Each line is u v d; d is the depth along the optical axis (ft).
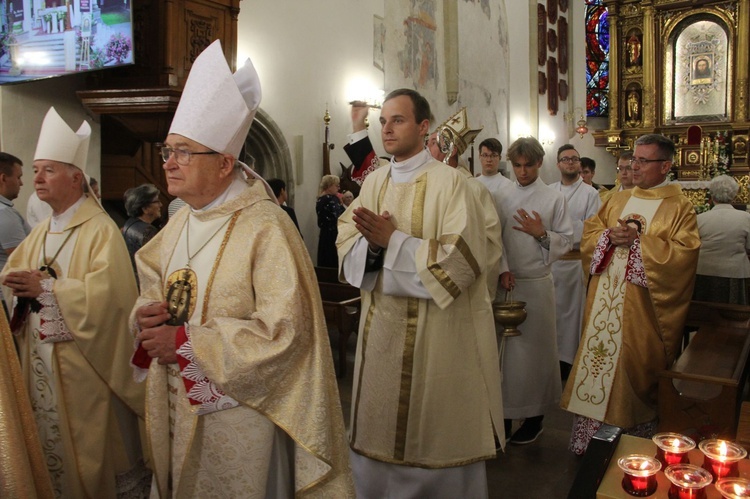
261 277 6.08
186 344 5.82
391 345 8.98
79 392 8.61
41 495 5.88
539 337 13.12
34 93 19.43
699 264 16.99
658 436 5.92
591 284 11.75
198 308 6.20
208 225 6.36
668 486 5.40
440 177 8.93
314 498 6.22
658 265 10.69
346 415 14.53
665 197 11.33
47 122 8.91
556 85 58.08
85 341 8.52
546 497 10.81
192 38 19.81
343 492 6.25
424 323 8.84
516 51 52.31
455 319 8.91
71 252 8.95
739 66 56.49
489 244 11.48
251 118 6.43
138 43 19.38
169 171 6.23
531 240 13.15
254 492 6.07
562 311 17.83
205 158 6.16
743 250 16.67
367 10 33.30
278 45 27.78
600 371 11.35
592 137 63.31
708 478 5.07
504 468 11.96
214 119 6.09
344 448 6.38
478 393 9.02
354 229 9.31
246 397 5.87
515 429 14.26
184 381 5.88
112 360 8.78
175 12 19.16
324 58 30.53
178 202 15.56
